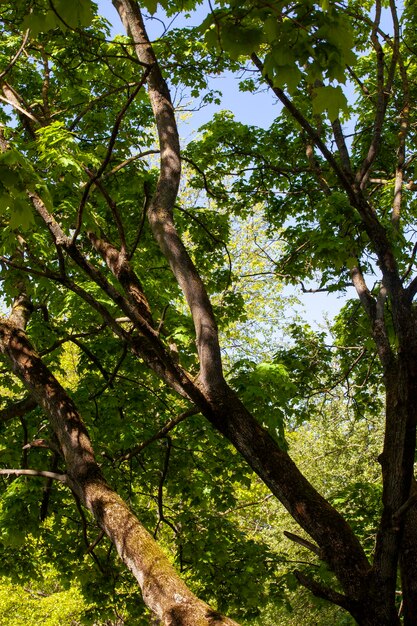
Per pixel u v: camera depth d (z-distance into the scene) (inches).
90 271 176.6
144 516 413.4
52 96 394.3
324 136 402.6
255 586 394.0
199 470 411.2
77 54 347.3
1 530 337.7
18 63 374.6
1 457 355.9
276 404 321.4
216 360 163.8
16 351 245.8
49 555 408.5
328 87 102.5
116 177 365.7
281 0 101.0
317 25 102.3
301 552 535.8
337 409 660.7
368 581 144.1
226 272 462.0
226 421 158.2
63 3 100.1
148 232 401.4
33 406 285.4
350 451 753.6
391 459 163.0
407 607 168.4
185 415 227.8
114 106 394.3
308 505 148.9
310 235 277.0
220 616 159.3
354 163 419.8
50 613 603.5
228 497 422.9
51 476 222.2
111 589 401.1
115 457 371.9
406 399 166.7
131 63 360.8
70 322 389.1
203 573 393.1
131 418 373.1
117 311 358.0
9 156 121.3
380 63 205.9
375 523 384.5
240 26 104.7
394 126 408.2
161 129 201.5
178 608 162.7
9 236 222.7
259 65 164.9
